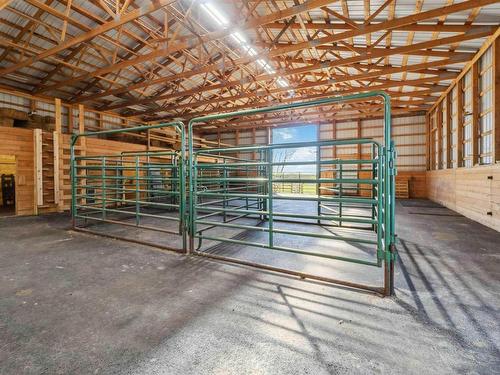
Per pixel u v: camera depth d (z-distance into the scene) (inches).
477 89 254.7
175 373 51.1
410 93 365.7
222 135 676.7
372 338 62.2
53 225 206.2
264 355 56.3
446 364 53.5
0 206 331.6
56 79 358.0
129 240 154.9
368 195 502.0
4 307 77.4
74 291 88.4
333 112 479.5
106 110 453.4
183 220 130.5
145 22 281.1
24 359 55.1
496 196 190.9
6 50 283.0
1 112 281.0
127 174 335.0
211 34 214.1
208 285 93.0
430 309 75.9
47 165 272.2
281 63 358.6
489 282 95.3
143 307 77.3
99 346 59.3
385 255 83.7
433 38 252.8
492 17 205.3
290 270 104.8
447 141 349.4
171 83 411.8
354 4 211.9
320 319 70.6
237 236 171.6
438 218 240.2
